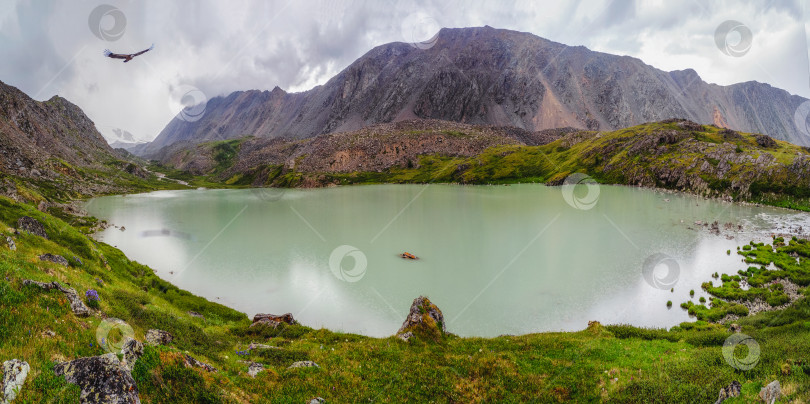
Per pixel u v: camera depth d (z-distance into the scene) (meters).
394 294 58.97
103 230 105.19
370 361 23.02
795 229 95.31
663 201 150.50
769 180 145.62
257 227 113.12
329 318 50.09
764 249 74.88
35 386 9.95
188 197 199.88
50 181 185.25
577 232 99.56
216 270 70.69
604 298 55.22
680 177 182.50
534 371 23.00
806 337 26.19
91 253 50.75
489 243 90.88
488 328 46.72
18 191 115.56
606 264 71.75
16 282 17.02
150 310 28.52
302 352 24.69
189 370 14.13
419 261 77.00
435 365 23.14
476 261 76.31
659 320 47.00
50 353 12.17
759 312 45.09
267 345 28.45
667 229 99.75
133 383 11.15
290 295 58.38
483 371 22.61
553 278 64.88
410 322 30.62
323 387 18.09
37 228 45.81
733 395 16.62
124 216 131.75
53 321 14.73
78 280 29.02
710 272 63.94
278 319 42.06
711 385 18.45
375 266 73.56
